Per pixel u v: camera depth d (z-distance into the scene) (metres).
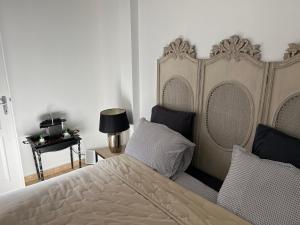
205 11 1.92
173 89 2.29
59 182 1.71
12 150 2.57
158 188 1.61
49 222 1.32
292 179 1.24
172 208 1.41
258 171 1.35
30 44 2.57
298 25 1.45
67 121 3.02
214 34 1.90
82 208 1.43
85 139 3.23
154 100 2.57
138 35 2.58
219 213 1.35
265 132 1.60
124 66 2.74
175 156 1.85
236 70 1.77
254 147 1.63
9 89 2.43
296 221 1.16
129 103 2.80
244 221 1.28
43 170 2.94
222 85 1.89
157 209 1.42
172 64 2.25
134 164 1.93
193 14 2.01
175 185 1.64
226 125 1.92
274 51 1.58
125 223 1.30
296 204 1.18
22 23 2.48
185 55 2.11
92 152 2.80
